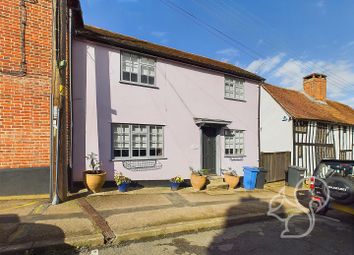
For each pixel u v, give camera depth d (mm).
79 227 5016
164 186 10078
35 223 5062
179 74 10805
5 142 6664
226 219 6277
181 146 10688
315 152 16000
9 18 6762
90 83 8680
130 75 9578
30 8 7023
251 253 4719
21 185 6797
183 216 6223
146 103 9805
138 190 8883
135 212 6262
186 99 10961
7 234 4520
